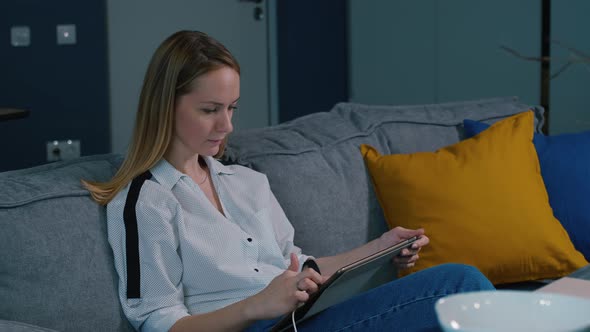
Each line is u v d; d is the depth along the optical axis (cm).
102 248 153
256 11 566
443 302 88
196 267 158
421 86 544
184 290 160
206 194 172
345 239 207
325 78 590
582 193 225
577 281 144
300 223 199
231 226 163
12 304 139
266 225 173
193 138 161
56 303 143
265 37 575
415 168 212
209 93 158
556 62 478
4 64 498
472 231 206
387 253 149
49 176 158
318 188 205
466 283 146
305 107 595
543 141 235
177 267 156
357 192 213
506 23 496
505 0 495
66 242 148
